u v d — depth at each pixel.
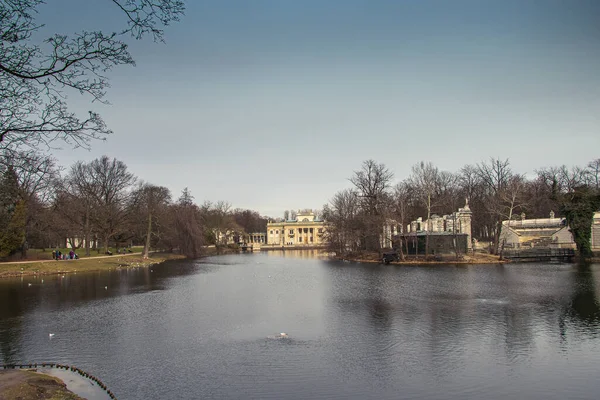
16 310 44.06
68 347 31.08
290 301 48.03
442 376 24.80
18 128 20.81
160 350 30.17
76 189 98.75
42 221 87.62
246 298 50.56
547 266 79.12
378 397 22.25
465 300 45.91
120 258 100.19
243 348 30.38
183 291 56.72
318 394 22.66
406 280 64.00
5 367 26.55
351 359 27.80
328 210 153.12
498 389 22.98
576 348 29.02
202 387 23.70
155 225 116.44
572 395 22.14
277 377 25.00
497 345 30.05
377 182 108.88
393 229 111.88
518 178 116.44
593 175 117.50
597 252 88.50
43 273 77.06
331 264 99.06
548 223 108.62
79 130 21.66
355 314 40.38
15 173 25.77
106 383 24.31
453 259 91.12
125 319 39.66
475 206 127.81
